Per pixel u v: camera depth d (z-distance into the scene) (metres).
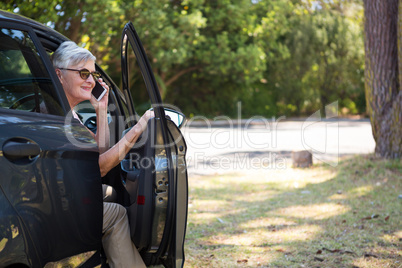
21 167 1.90
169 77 27.55
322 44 29.05
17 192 1.87
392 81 7.92
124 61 3.13
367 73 8.17
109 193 2.90
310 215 5.44
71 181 2.11
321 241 4.38
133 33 2.46
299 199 6.34
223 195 6.79
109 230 2.48
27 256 1.87
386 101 7.99
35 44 2.31
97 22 11.95
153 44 20.11
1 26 2.20
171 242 2.55
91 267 2.24
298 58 28.62
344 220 5.07
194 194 6.82
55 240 2.01
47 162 2.01
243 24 25.02
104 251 2.53
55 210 2.01
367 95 8.25
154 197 2.49
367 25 8.00
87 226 2.19
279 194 6.75
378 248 4.12
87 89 2.67
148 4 17.27
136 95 25.39
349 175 7.47
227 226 5.06
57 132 2.13
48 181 2.00
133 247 2.56
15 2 6.95
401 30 7.34
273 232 4.79
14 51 2.21
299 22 29.05
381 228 4.74
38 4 7.26
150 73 2.48
